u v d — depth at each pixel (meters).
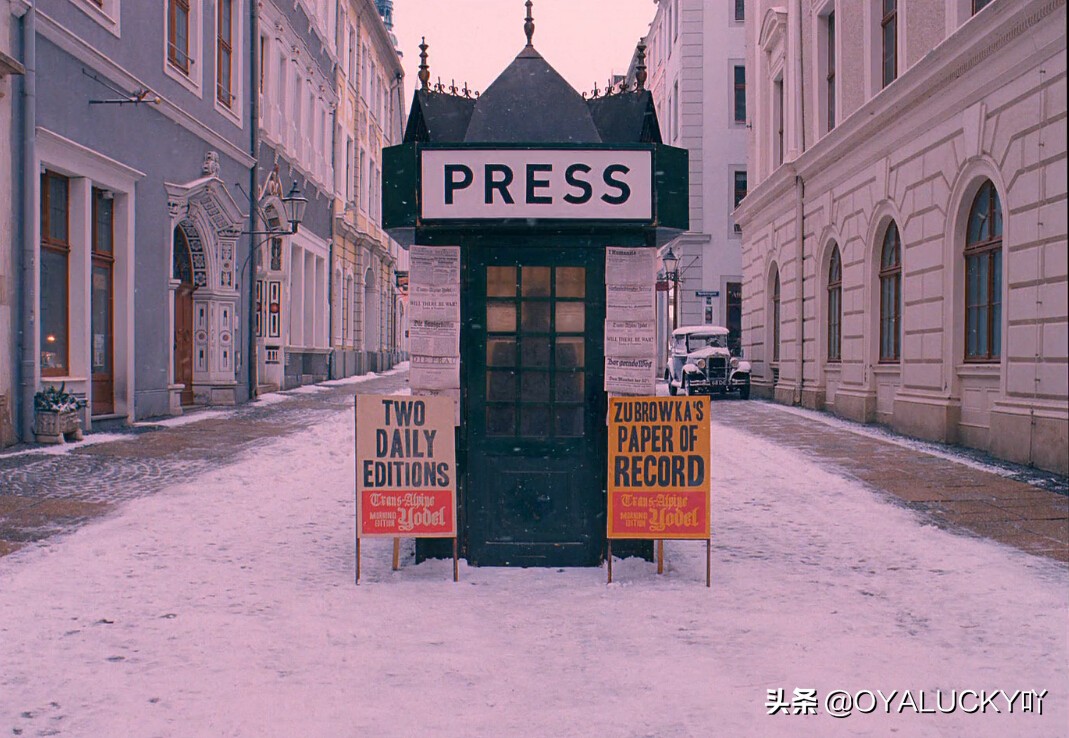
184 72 17.42
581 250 6.20
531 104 6.52
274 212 24.09
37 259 12.06
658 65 43.53
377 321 43.69
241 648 4.52
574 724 3.63
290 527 7.59
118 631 4.77
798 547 7.04
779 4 23.62
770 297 24.89
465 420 6.27
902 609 5.33
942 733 3.60
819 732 3.58
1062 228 10.55
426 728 3.58
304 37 27.34
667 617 5.14
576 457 6.25
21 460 10.62
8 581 5.67
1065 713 3.81
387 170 6.11
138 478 9.77
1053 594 5.68
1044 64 10.83
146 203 15.64
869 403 17.30
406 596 5.54
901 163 15.38
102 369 14.66
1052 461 10.78
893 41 16.17
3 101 11.39
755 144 26.08
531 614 5.18
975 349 13.22
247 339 21.27
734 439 14.50
